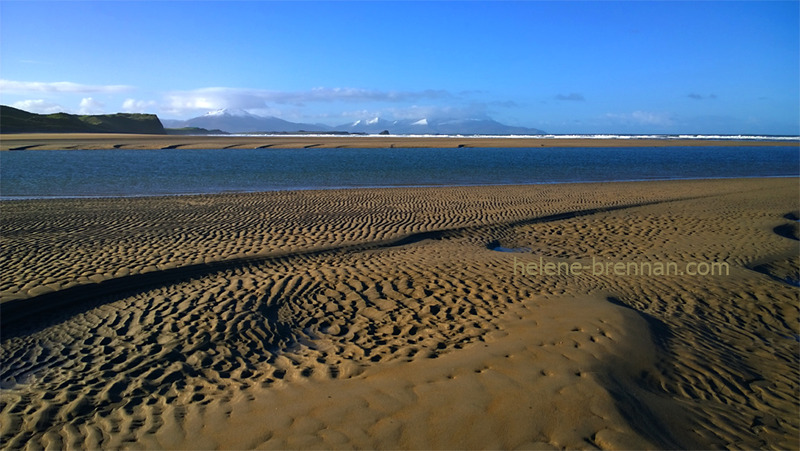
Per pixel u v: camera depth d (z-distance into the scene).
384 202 17.31
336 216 14.46
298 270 9.02
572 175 29.92
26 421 4.43
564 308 6.87
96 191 21.25
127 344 6.08
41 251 10.11
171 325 6.60
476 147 58.12
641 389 4.75
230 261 9.51
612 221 14.48
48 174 26.75
